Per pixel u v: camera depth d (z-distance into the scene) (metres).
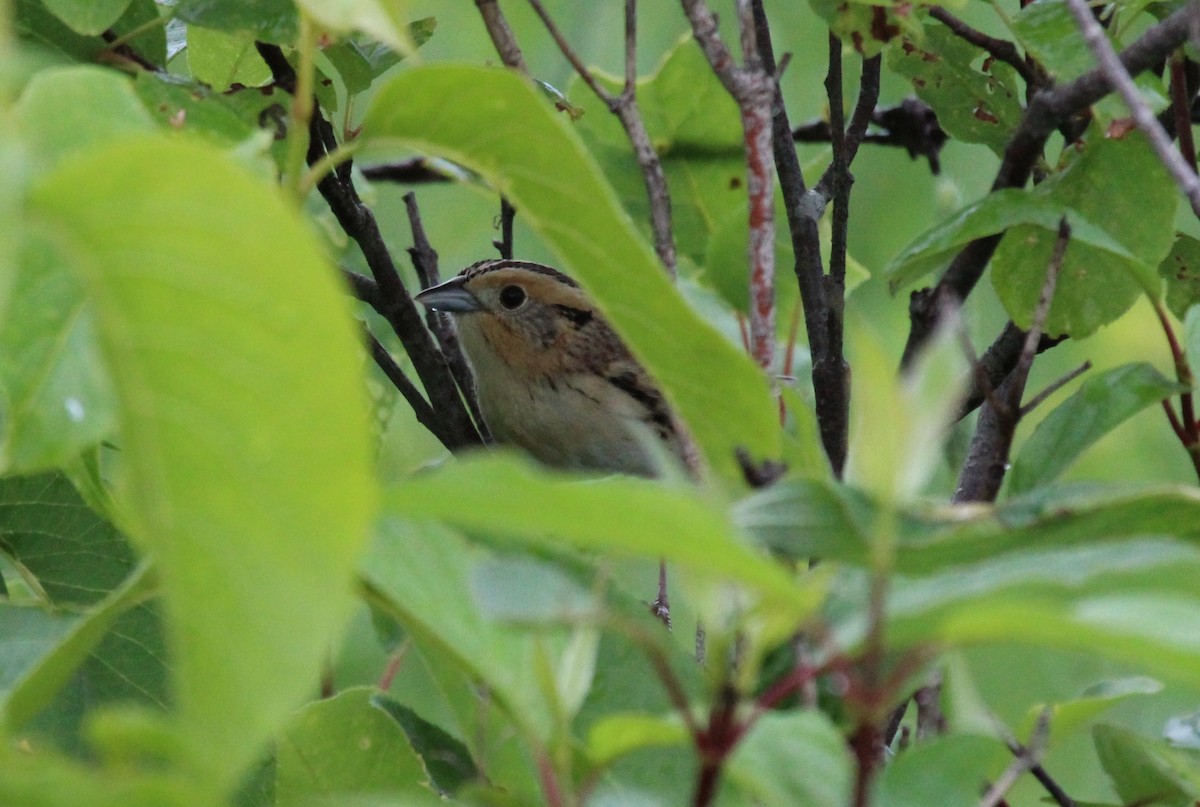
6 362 4.15
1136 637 3.04
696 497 3.54
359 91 8.04
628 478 3.90
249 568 3.23
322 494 3.18
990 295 13.78
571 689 4.09
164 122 5.90
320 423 3.15
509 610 3.68
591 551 5.24
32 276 4.07
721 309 10.70
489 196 10.47
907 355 8.55
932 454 3.43
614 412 13.81
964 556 4.24
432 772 6.61
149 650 6.27
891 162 14.33
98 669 6.23
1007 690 12.54
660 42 14.86
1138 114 6.16
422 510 3.57
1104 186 8.52
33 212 3.10
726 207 12.21
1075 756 13.26
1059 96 7.84
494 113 4.30
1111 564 3.67
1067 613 3.19
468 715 5.62
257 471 3.20
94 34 6.53
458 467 3.43
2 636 6.23
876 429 3.39
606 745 3.82
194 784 3.16
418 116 4.37
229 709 3.22
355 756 6.32
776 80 9.12
